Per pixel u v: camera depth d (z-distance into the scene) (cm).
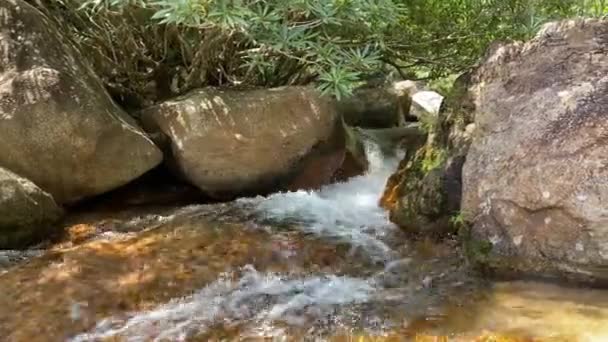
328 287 351
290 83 553
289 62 538
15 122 415
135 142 449
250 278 359
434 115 568
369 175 525
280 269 371
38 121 420
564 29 382
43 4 512
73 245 394
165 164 481
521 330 297
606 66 353
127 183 456
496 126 379
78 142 427
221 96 482
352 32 490
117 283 347
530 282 345
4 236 382
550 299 327
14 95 419
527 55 390
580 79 356
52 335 303
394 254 390
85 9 509
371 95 658
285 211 459
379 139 581
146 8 483
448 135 429
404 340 295
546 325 301
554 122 347
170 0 413
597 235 320
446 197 408
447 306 326
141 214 447
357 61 458
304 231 423
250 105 479
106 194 462
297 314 322
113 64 544
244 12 410
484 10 532
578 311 313
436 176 416
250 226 428
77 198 441
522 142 355
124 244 393
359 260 383
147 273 358
